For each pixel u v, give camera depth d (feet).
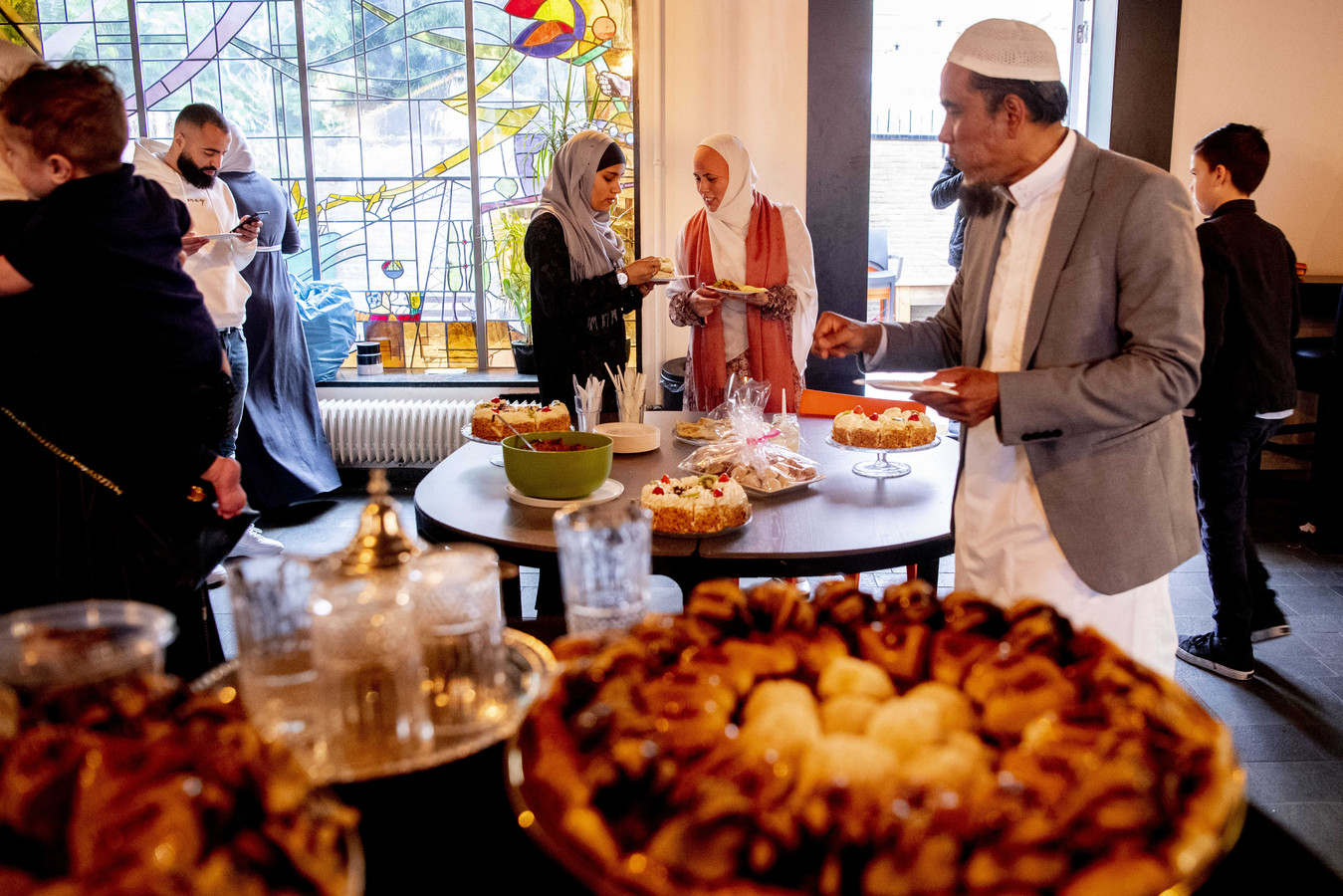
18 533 5.05
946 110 4.82
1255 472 14.24
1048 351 4.74
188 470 5.21
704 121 14.73
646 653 2.65
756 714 2.45
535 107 16.11
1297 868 2.48
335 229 16.93
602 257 10.15
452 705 3.00
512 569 3.49
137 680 2.30
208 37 16.19
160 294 5.02
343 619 2.73
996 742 2.45
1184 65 14.74
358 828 2.54
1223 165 9.23
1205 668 9.62
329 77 16.34
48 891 1.71
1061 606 4.98
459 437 15.89
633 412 8.31
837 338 5.89
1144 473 4.73
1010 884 1.84
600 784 2.14
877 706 2.45
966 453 5.33
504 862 2.43
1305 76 14.83
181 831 1.85
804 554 5.39
